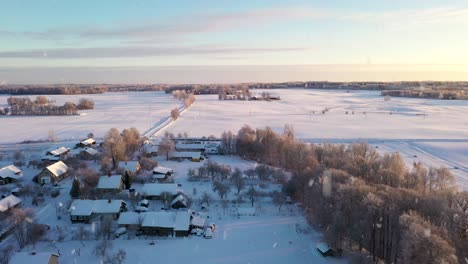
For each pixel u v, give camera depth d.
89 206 83.88
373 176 88.75
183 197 92.69
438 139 169.88
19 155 134.88
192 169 119.81
